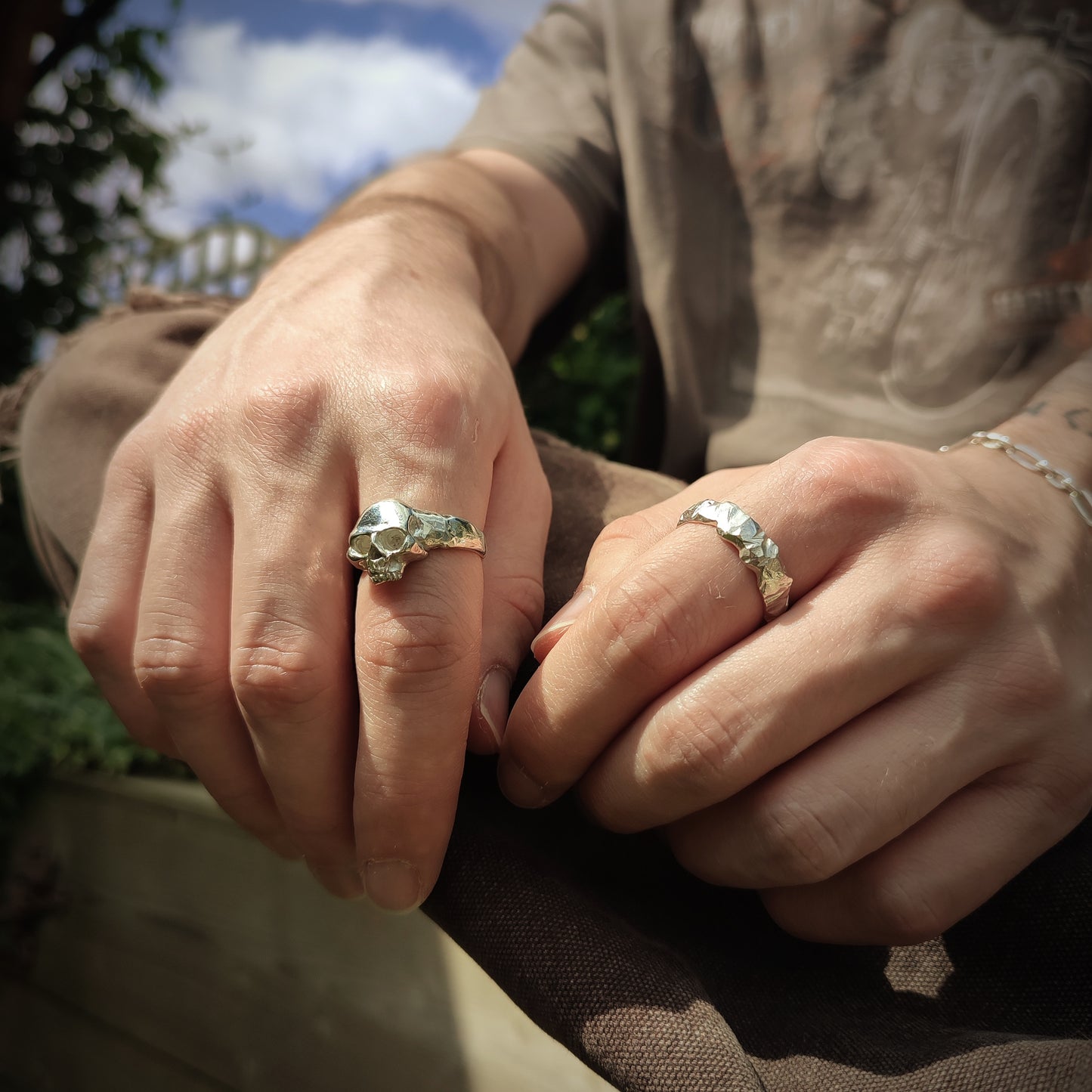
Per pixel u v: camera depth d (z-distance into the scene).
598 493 0.26
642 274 0.36
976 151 0.31
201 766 0.20
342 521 0.19
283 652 0.18
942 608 0.18
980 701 0.18
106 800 0.59
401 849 0.18
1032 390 0.30
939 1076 0.17
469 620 0.18
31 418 0.28
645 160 0.36
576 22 0.41
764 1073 0.17
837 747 0.18
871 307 0.32
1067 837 0.21
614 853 0.21
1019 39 0.31
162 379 0.27
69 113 1.24
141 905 0.54
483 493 0.20
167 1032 0.48
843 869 0.18
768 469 0.19
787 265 0.34
